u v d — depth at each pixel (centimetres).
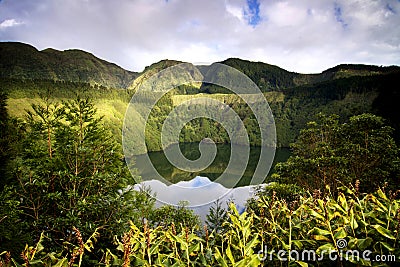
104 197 455
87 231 395
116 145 507
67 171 442
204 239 152
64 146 472
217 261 125
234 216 131
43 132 477
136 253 130
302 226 137
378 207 130
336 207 123
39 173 448
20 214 454
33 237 406
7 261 118
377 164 899
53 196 421
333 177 811
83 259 277
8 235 341
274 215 152
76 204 435
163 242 146
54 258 120
